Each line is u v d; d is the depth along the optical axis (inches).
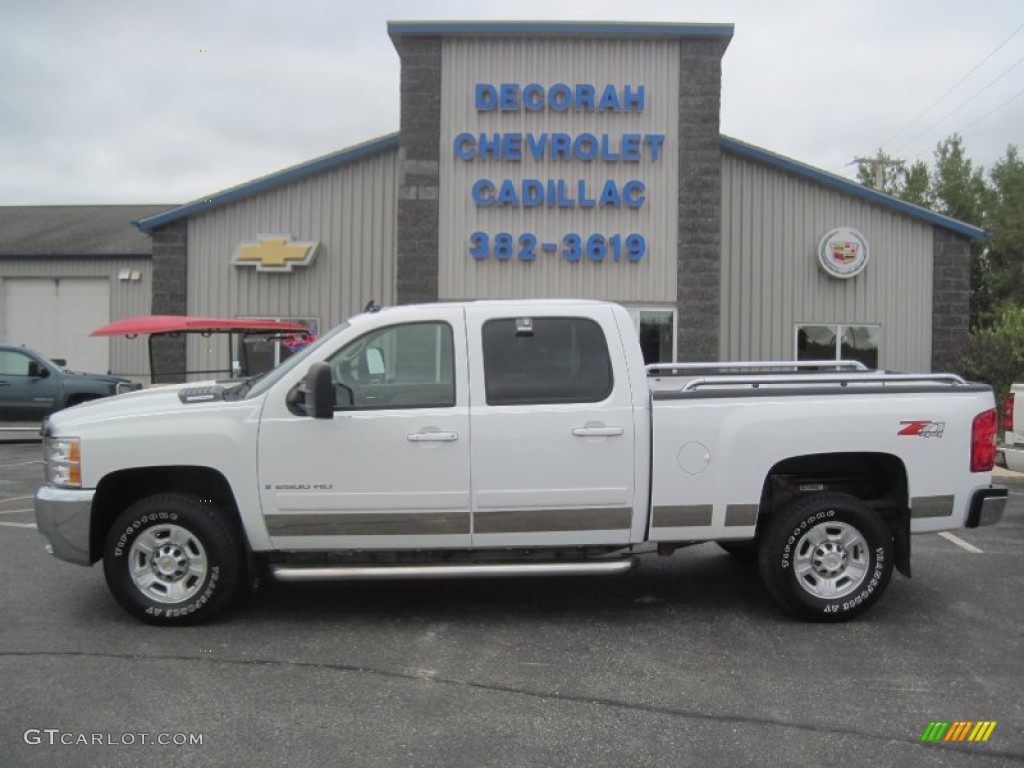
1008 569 270.1
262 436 204.8
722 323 631.2
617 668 184.7
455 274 586.2
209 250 625.9
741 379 220.7
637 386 209.6
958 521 216.8
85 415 211.5
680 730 154.9
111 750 145.8
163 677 177.8
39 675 178.5
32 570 261.9
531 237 583.5
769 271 632.4
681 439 209.3
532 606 229.9
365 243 621.9
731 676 180.2
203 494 219.0
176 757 143.5
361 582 252.1
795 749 147.8
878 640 203.2
